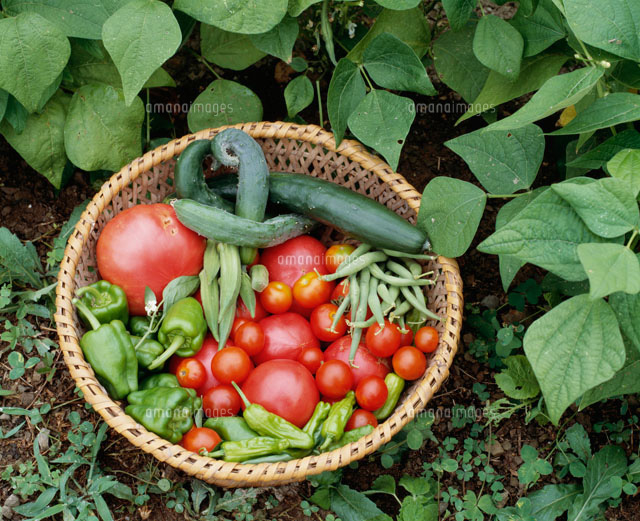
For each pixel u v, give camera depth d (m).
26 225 1.21
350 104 1.10
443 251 1.08
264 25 1.05
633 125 1.09
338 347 1.11
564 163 1.23
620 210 0.89
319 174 1.18
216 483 1.05
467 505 1.08
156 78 1.16
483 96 1.09
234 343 1.12
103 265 1.09
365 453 1.01
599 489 1.08
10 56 1.05
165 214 1.10
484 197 1.06
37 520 1.04
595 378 0.89
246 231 1.08
